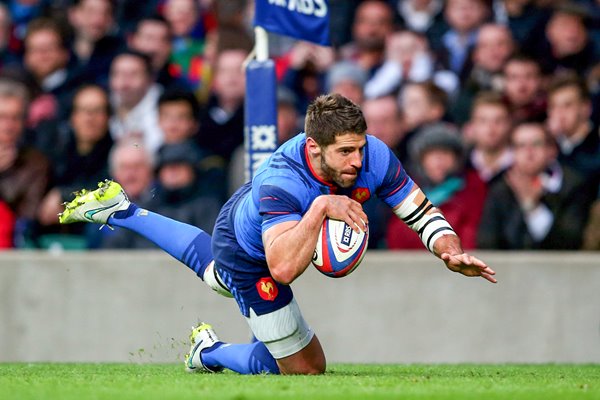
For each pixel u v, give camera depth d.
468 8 34.75
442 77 34.44
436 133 31.08
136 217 18.73
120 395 12.62
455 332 25.34
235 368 17.55
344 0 35.91
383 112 32.56
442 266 25.45
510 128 32.03
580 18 34.22
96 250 32.09
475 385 14.48
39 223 33.06
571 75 32.81
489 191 31.16
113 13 36.34
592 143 32.16
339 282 25.50
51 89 35.34
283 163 15.29
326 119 14.57
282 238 14.76
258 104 20.55
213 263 17.98
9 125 33.91
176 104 33.38
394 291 25.50
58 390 13.40
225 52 34.84
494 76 33.78
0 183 33.19
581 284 25.31
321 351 17.31
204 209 32.47
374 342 25.41
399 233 30.61
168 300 25.83
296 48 35.41
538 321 25.33
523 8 34.88
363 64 35.03
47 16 36.94
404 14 35.56
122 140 34.28
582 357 25.23
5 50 36.88
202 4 36.00
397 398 12.36
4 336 25.91
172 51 35.59
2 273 25.97
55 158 34.19
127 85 34.41
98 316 25.91
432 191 31.06
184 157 32.66
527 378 16.69
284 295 16.52
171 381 15.02
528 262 25.39
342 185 14.94
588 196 31.25
